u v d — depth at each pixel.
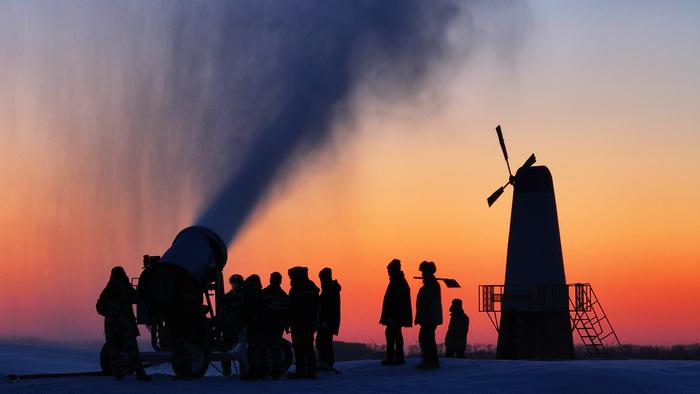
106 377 21.27
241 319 20.28
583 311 42.66
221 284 22.39
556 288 42.81
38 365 27.17
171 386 18.67
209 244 22.31
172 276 21.42
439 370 20.64
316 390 17.67
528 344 42.62
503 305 43.69
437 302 21.05
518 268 43.50
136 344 20.17
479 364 21.16
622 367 19.41
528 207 43.94
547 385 17.81
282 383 19.00
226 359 21.44
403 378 19.36
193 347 20.98
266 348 20.20
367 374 20.88
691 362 20.81
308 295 20.20
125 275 20.44
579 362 21.16
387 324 22.08
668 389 17.38
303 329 20.14
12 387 19.39
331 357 21.77
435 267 21.31
